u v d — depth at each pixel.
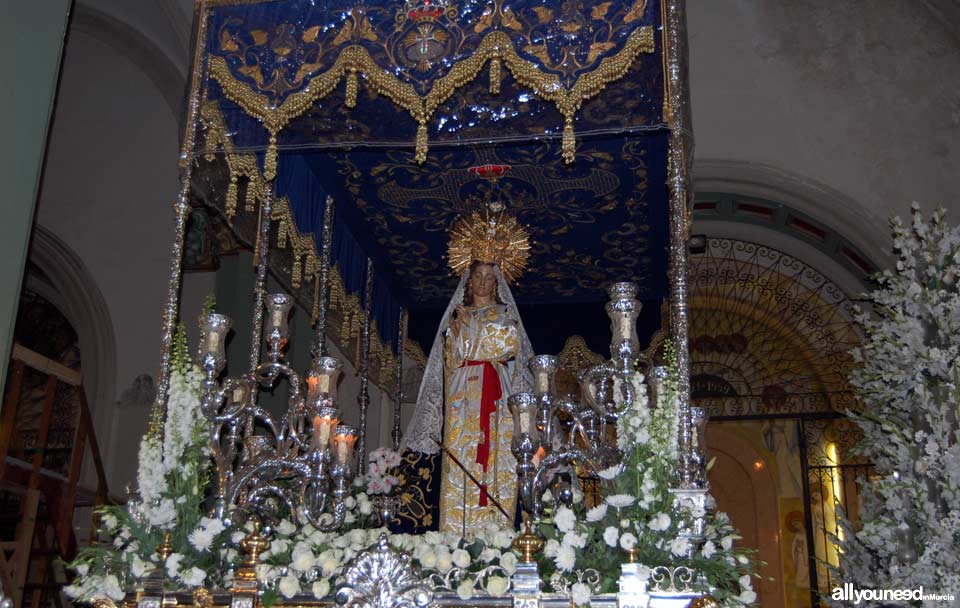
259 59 6.05
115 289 9.85
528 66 5.63
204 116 6.26
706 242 11.05
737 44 9.69
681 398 5.29
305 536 5.52
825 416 10.85
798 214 10.13
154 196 10.00
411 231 8.88
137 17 9.43
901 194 9.35
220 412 6.21
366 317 9.20
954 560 6.96
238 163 6.75
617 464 5.35
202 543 5.16
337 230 8.67
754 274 11.20
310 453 5.74
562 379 10.26
